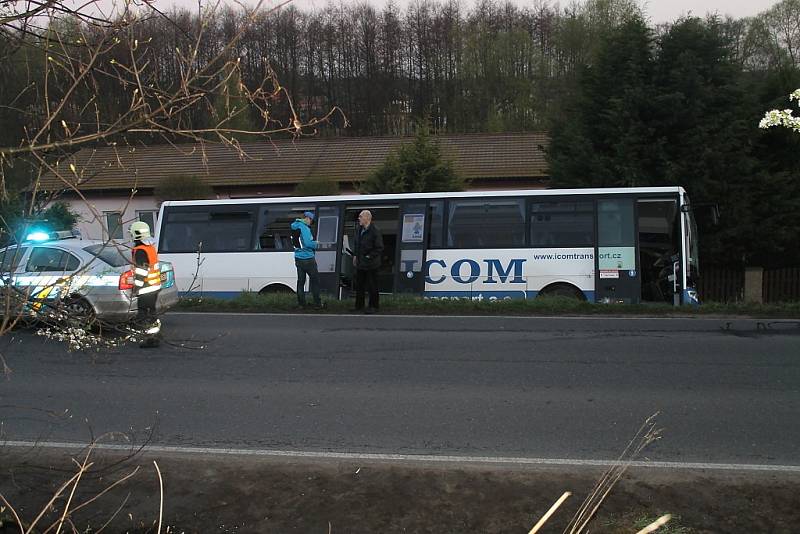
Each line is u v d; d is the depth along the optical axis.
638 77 17.84
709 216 16.41
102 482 4.52
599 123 18.69
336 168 28.94
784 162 18.39
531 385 7.14
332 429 5.80
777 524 3.84
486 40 47.06
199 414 6.25
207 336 9.86
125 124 2.59
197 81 2.65
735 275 19.50
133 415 6.23
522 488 4.37
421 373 7.67
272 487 4.41
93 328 3.69
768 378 7.33
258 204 15.73
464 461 4.98
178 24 2.63
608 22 40.12
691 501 4.16
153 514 4.01
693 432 5.63
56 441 5.52
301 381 7.37
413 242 14.74
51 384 7.30
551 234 14.12
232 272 15.66
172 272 11.26
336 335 9.94
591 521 3.85
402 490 4.34
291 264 15.41
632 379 7.33
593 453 5.16
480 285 14.39
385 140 31.78
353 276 15.59
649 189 13.84
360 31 37.19
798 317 11.50
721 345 9.02
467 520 3.89
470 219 14.57
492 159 28.58
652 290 14.22
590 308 12.32
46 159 2.62
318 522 3.89
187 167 29.12
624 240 13.79
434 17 47.88
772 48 30.48
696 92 17.34
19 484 4.47
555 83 43.03
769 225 17.58
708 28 18.17
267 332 10.21
